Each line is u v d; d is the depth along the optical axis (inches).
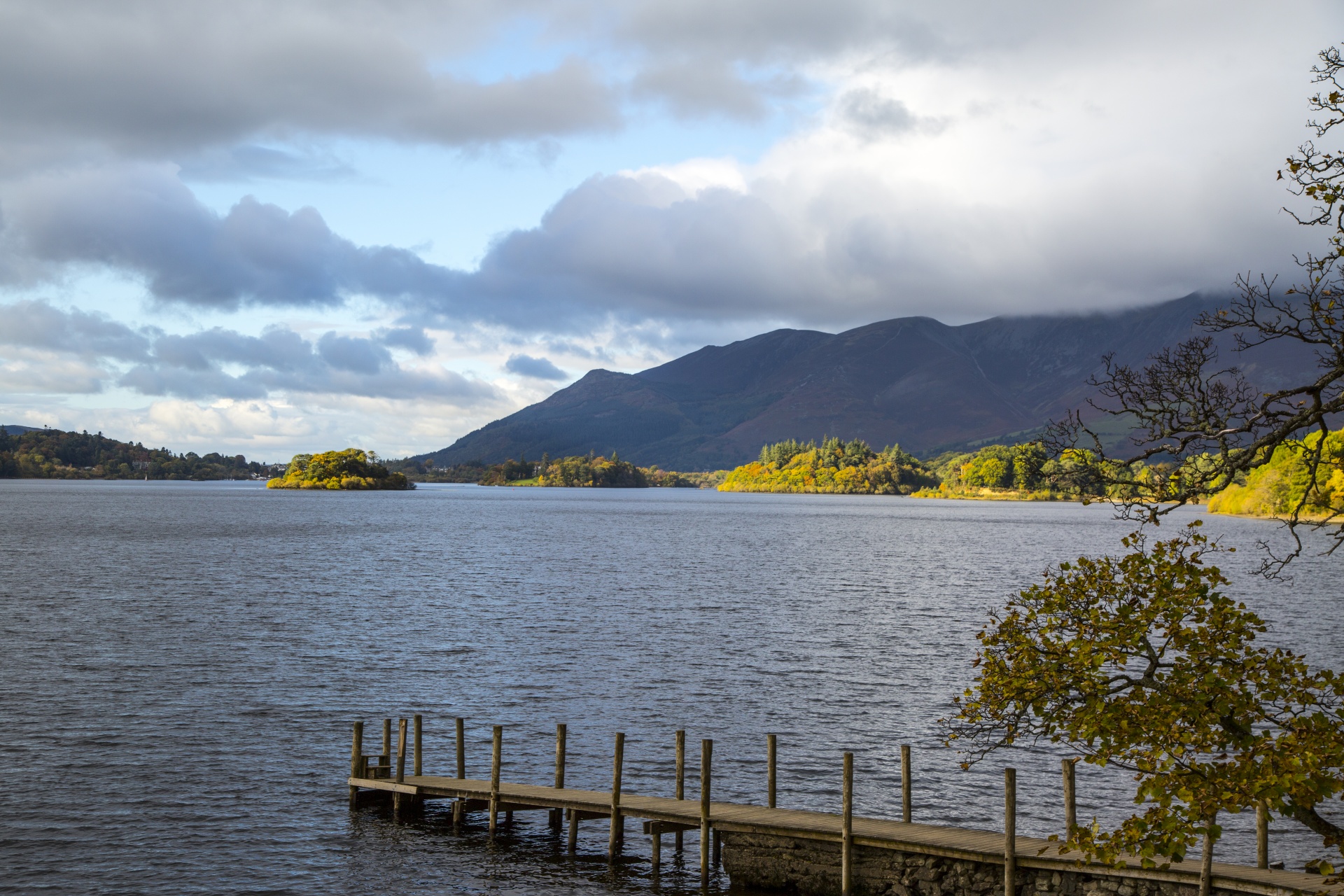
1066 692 597.3
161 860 1011.3
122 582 3299.7
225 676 1835.6
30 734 1419.8
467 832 1125.7
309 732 1475.1
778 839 962.7
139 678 1797.5
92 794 1182.9
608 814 1047.6
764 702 1692.9
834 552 5206.7
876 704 1685.5
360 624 2484.0
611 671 1941.4
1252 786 536.1
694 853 1093.1
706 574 3927.2
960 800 1217.4
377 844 1078.4
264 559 4242.1
